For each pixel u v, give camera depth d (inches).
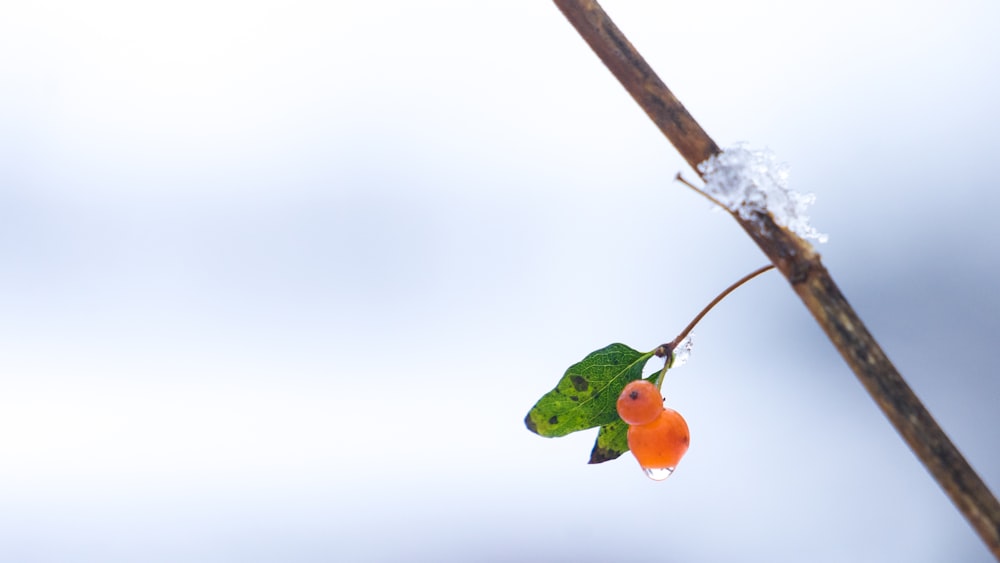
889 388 13.6
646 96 14.3
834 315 13.8
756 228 14.0
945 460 13.5
